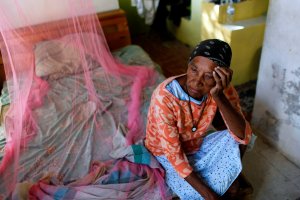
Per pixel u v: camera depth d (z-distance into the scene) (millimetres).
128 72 2340
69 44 2316
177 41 3777
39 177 1450
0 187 1378
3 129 1782
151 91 2145
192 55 1057
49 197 1298
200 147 1359
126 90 2156
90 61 2320
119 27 2783
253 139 1366
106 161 1533
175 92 1126
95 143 1674
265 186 1612
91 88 2104
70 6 2232
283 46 1572
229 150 1215
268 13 1609
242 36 2301
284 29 1528
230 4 2336
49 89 2123
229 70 1013
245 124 1169
